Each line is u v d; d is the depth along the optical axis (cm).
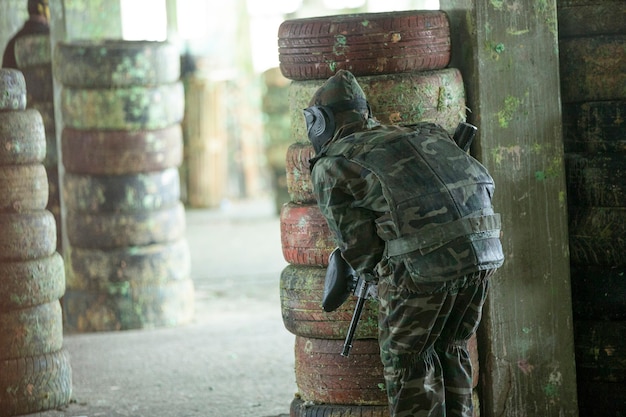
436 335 1054
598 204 1278
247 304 2272
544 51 1227
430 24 1179
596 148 1280
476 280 1035
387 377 1070
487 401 1251
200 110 3972
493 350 1239
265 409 1452
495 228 1048
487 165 1226
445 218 1018
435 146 1053
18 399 1433
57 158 2094
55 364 1466
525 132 1231
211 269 2738
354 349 1164
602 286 1277
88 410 1466
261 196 4288
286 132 3700
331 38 1159
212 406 1475
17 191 1420
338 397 1175
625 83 1272
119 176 2008
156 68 2012
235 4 4325
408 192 1017
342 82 1091
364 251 1042
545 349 1250
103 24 2164
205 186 4000
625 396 1280
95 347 1880
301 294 1180
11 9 2464
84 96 1984
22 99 1448
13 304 1424
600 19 1280
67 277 2052
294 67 1188
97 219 2008
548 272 1245
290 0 4419
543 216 1240
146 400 1517
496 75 1220
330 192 1045
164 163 2039
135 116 1998
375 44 1155
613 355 1275
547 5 1223
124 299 2012
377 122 1112
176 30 4216
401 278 1029
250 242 3197
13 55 2148
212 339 1916
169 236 2052
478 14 1211
